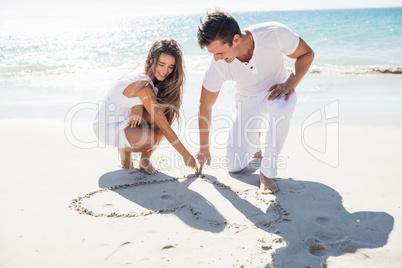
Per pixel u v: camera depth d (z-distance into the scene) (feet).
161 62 9.65
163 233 7.72
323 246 7.23
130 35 72.13
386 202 8.82
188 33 71.82
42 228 7.86
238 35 8.62
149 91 9.89
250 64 9.59
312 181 10.11
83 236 7.58
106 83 24.43
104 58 39.04
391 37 49.32
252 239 7.49
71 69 31.37
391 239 7.37
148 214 8.50
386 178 10.03
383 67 26.23
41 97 20.33
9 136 13.84
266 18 139.23
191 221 8.22
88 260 6.80
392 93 19.47
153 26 109.50
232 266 6.61
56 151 12.41
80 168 11.10
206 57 35.27
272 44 9.46
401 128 13.91
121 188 9.86
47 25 136.98
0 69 31.55
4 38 68.28
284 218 8.23
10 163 11.34
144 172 10.95
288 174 10.64
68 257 6.88
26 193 9.45
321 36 54.03
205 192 9.67
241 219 8.29
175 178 10.53
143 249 7.14
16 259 6.81
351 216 8.27
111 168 11.18
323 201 9.00
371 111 16.25
